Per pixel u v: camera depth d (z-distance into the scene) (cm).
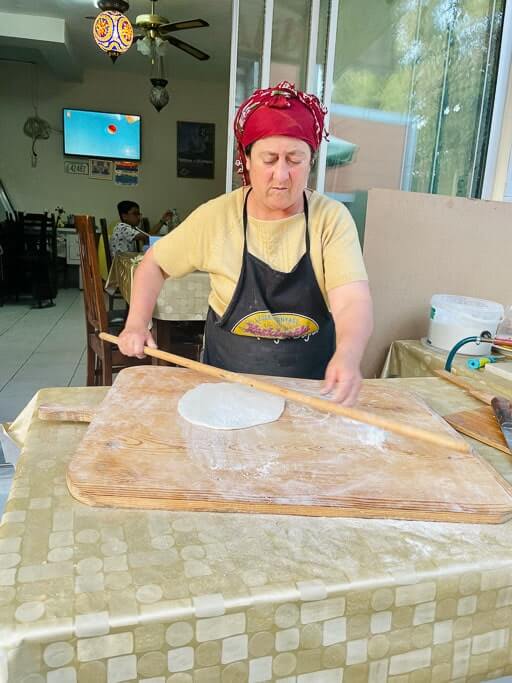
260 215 107
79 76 663
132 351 99
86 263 241
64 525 58
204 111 735
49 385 312
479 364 138
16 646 43
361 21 259
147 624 46
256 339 116
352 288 99
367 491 63
